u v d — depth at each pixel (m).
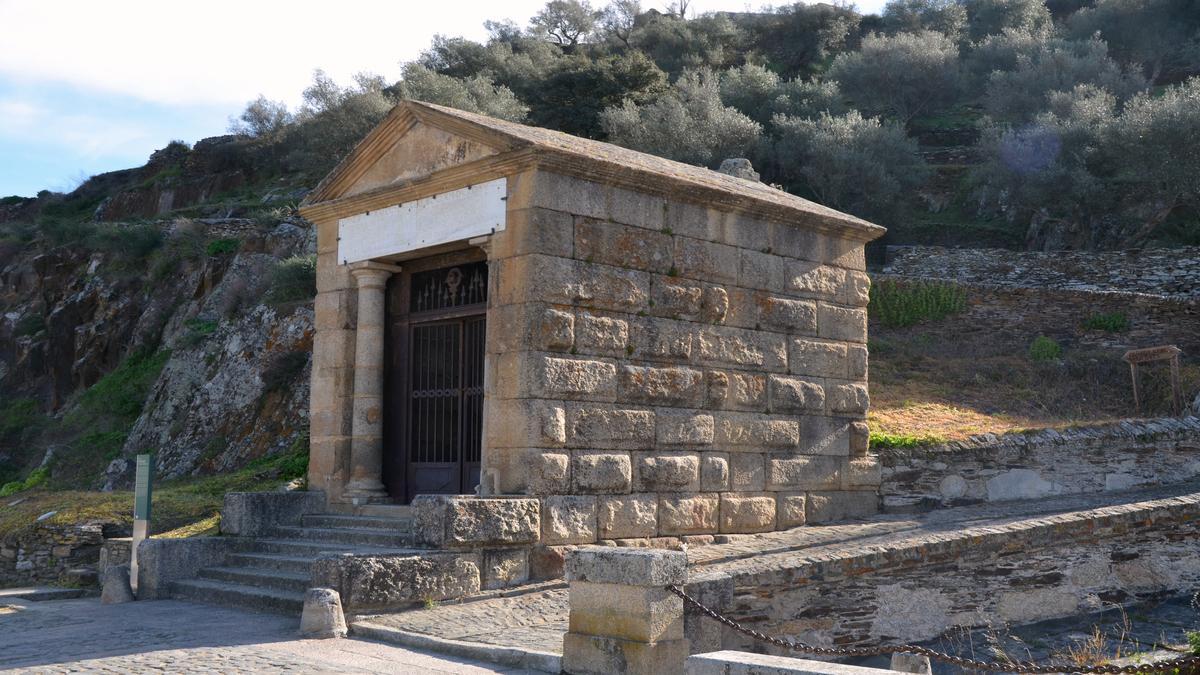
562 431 12.45
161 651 9.53
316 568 10.88
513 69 66.06
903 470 16.39
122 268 43.25
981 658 10.87
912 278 27.06
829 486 15.62
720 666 6.22
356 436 15.07
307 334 26.98
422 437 15.05
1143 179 40.94
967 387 21.92
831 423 15.79
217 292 35.50
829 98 55.47
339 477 15.17
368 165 15.10
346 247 15.43
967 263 33.94
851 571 11.05
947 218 48.72
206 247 39.91
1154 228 40.81
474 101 53.16
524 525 11.93
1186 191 39.47
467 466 14.32
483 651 9.07
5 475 38.44
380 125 14.53
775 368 15.09
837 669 5.85
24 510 19.48
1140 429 17.14
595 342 12.91
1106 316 25.27
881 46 62.62
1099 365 22.59
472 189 13.34
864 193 44.91
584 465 12.64
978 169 47.31
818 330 15.81
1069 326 25.58
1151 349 20.22
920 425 18.12
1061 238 42.56
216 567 14.23
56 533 18.00
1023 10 73.69
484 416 12.75
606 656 8.16
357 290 15.42
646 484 13.28
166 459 27.81
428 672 8.43
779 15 83.56
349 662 8.88
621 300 13.23
